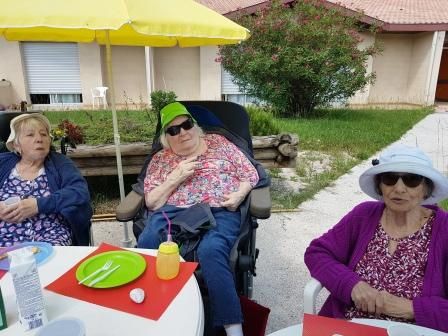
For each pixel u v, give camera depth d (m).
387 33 13.09
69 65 11.91
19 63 11.51
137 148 3.75
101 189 4.26
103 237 3.33
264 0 10.44
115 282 1.28
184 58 12.64
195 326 1.09
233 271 1.96
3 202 2.03
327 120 9.06
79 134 3.97
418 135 7.71
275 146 4.10
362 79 9.54
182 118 2.41
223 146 2.53
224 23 2.28
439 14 12.77
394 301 1.41
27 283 1.04
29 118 2.16
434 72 12.55
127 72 12.51
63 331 0.94
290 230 3.48
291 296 2.52
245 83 9.63
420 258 1.47
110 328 1.07
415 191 1.43
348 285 1.48
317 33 8.68
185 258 1.96
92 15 1.78
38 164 2.25
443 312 1.31
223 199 2.29
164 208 2.27
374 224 1.58
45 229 2.12
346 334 1.10
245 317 1.99
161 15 1.98
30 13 1.74
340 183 4.81
